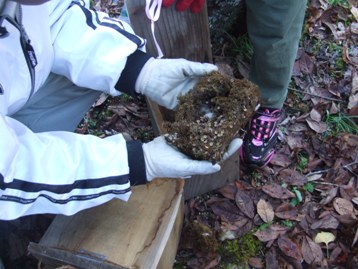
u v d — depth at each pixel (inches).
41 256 50.3
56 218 51.9
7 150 38.7
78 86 56.9
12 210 41.2
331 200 73.0
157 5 48.8
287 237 68.9
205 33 57.3
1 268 60.5
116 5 96.4
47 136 44.2
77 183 43.5
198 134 44.1
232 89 46.4
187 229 68.5
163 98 51.7
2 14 40.9
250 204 72.0
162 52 56.5
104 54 50.2
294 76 88.3
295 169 77.0
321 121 82.7
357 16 97.5
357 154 77.9
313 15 96.4
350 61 90.7
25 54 45.1
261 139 74.0
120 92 53.1
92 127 80.4
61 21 50.2
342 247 68.2
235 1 79.4
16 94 46.6
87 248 49.3
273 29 62.1
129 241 49.7
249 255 67.5
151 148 45.4
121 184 44.3
